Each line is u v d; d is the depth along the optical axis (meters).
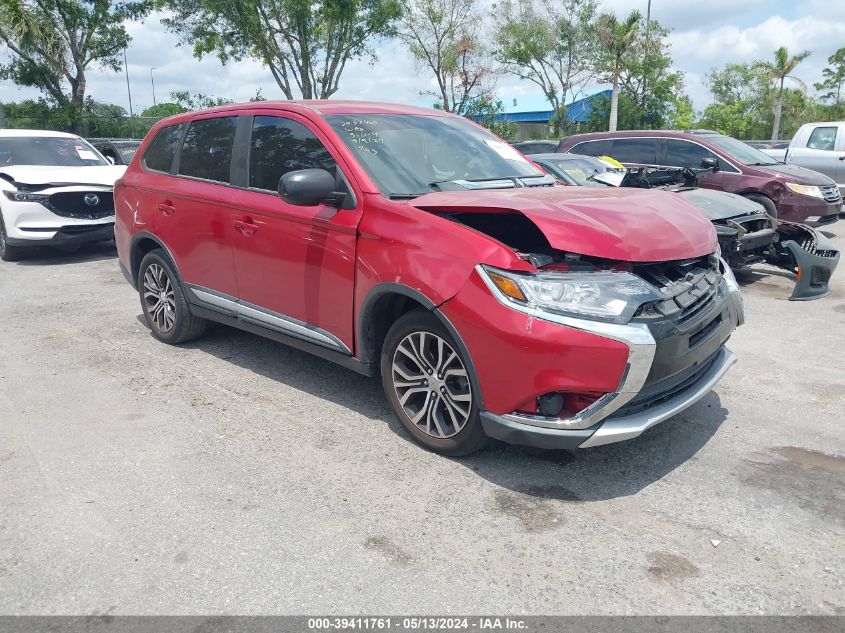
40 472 3.63
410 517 3.19
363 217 3.85
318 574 2.79
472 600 2.63
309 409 4.42
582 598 2.64
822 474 3.56
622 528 3.09
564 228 3.22
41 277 8.59
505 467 3.64
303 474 3.59
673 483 3.48
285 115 4.52
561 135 37.06
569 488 3.43
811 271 7.20
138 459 3.76
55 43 25.47
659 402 3.42
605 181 8.33
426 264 3.49
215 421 4.25
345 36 28.70
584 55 36.00
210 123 5.12
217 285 4.97
